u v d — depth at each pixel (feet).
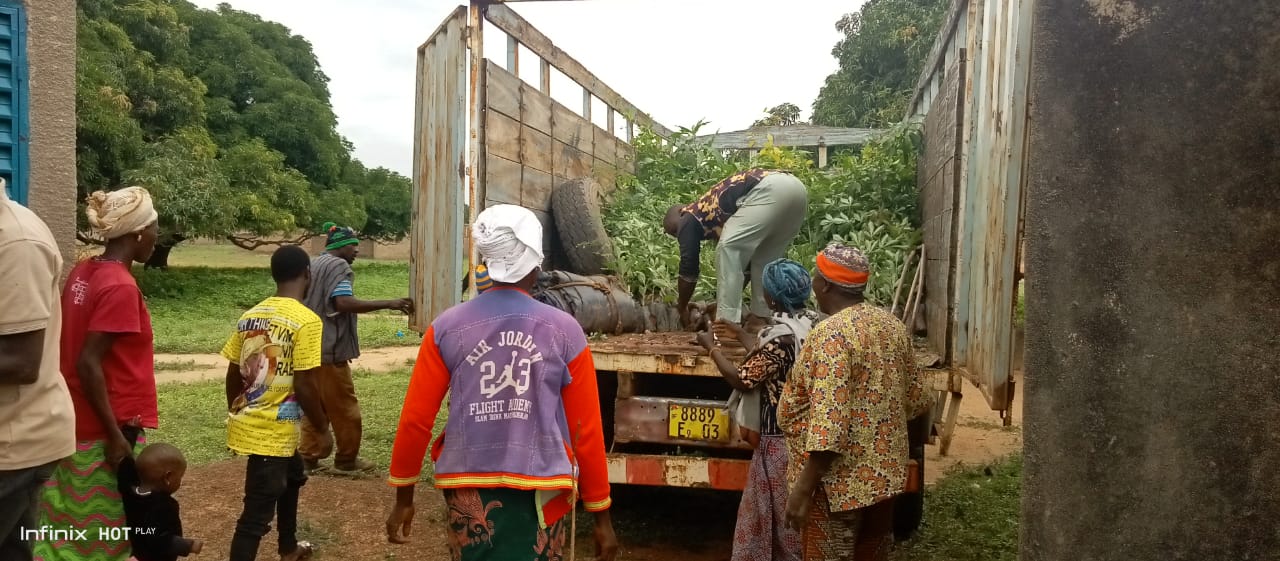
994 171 12.55
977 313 13.57
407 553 14.14
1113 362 6.17
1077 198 6.33
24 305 7.76
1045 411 6.59
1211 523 5.92
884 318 10.26
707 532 15.90
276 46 90.58
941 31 18.30
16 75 11.25
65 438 8.59
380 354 40.47
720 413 13.23
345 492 17.48
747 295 19.75
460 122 16.58
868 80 59.67
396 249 145.07
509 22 18.04
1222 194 5.80
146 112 62.75
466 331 8.00
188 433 22.36
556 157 21.06
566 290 16.38
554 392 7.95
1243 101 5.74
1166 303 5.96
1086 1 6.28
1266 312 5.73
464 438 7.85
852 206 22.45
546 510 7.85
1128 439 6.14
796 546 11.39
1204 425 5.90
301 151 84.69
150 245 10.75
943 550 14.52
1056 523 6.50
